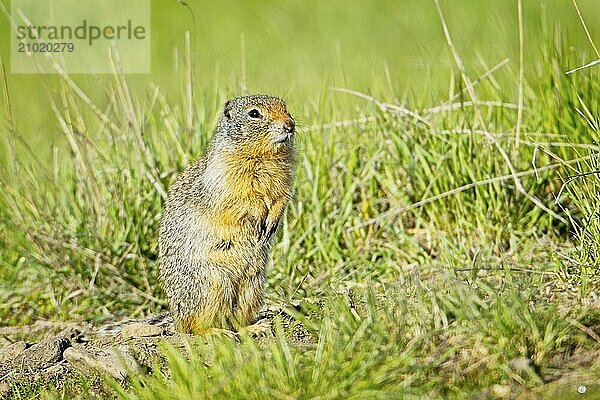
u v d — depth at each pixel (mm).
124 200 12445
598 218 10008
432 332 8555
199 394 8008
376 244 11797
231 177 10320
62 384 9352
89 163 12523
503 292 9016
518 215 11570
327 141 12953
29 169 13508
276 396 7949
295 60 20500
